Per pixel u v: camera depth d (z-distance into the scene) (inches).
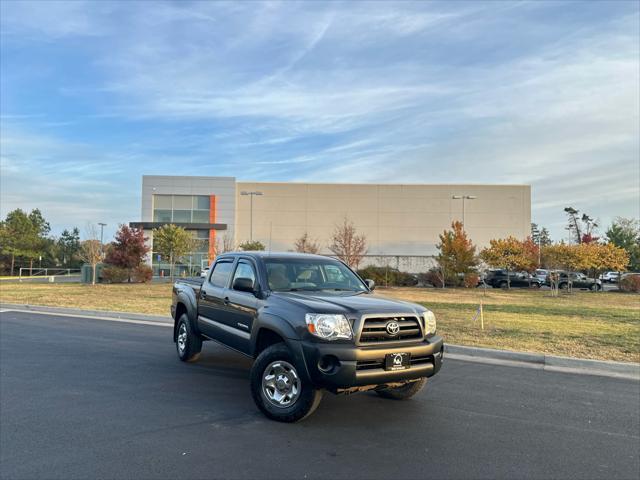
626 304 847.7
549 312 641.0
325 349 173.3
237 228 1989.4
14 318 527.5
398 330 187.0
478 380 275.9
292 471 145.6
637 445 176.6
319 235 2005.4
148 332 434.6
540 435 185.2
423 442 173.6
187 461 151.3
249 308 218.5
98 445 163.8
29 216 3176.7
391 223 2018.9
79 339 389.7
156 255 1818.4
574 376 293.9
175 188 1911.9
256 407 209.6
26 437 170.7
